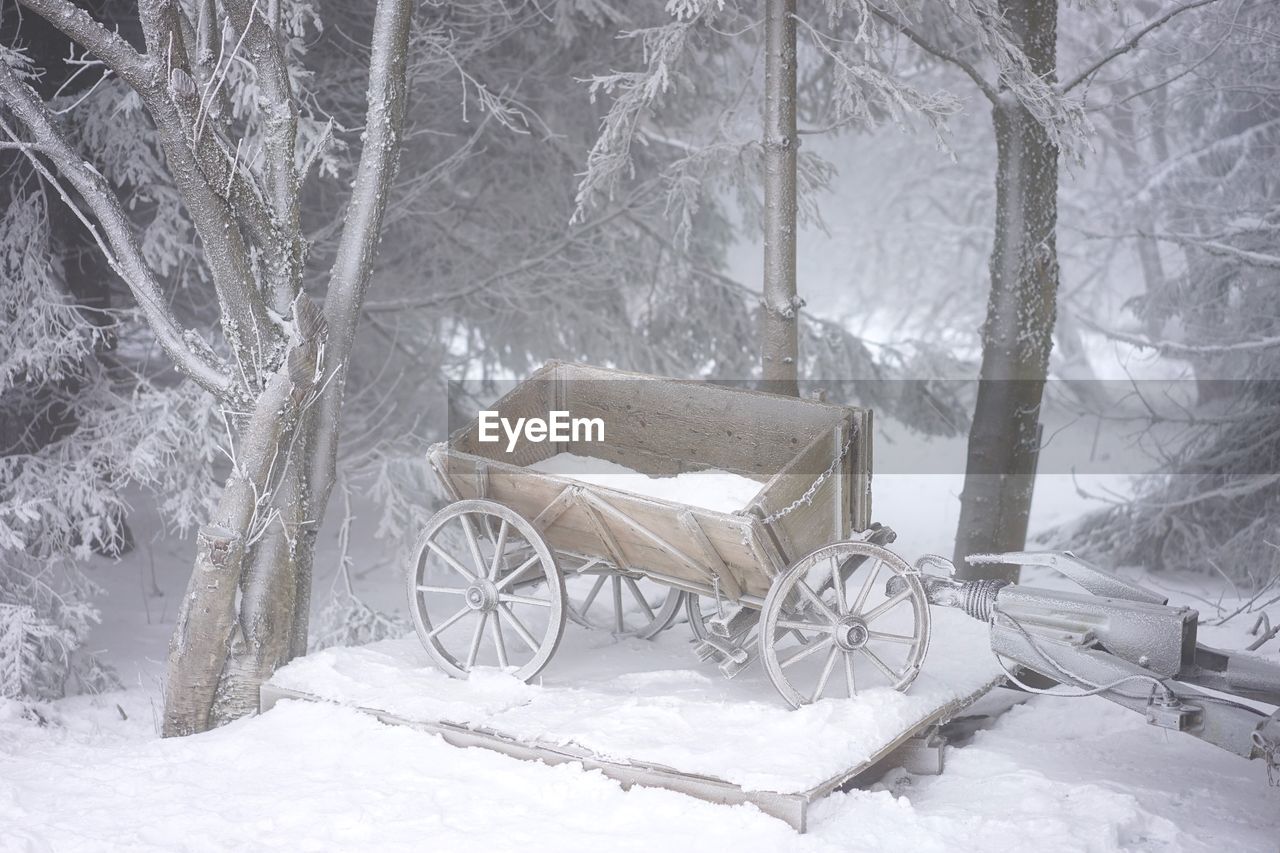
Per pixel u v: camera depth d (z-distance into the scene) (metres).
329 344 5.57
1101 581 4.48
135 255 5.30
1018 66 6.62
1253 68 9.66
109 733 5.78
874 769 4.64
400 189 9.87
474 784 4.34
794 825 3.96
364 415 10.59
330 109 9.28
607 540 5.00
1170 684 4.18
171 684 5.34
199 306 9.64
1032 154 7.11
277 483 5.38
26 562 6.99
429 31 8.48
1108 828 3.94
